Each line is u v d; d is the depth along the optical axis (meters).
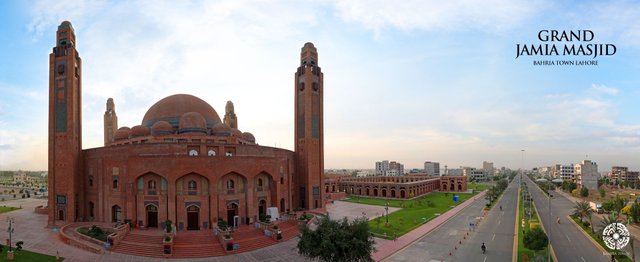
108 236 45.88
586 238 55.59
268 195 63.94
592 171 157.25
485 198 114.62
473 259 42.97
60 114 62.56
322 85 83.06
